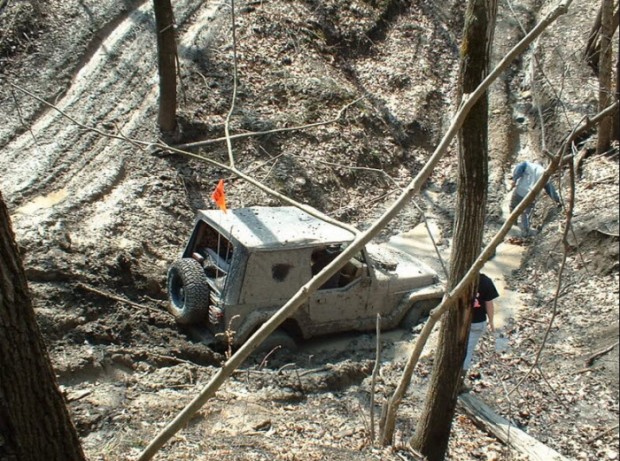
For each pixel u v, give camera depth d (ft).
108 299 30.94
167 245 37.93
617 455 27.25
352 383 29.55
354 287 32.07
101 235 36.09
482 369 32.53
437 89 61.11
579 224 41.86
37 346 10.32
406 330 34.40
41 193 39.52
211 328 30.50
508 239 45.09
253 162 46.91
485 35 18.90
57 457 10.89
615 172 46.37
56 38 51.98
